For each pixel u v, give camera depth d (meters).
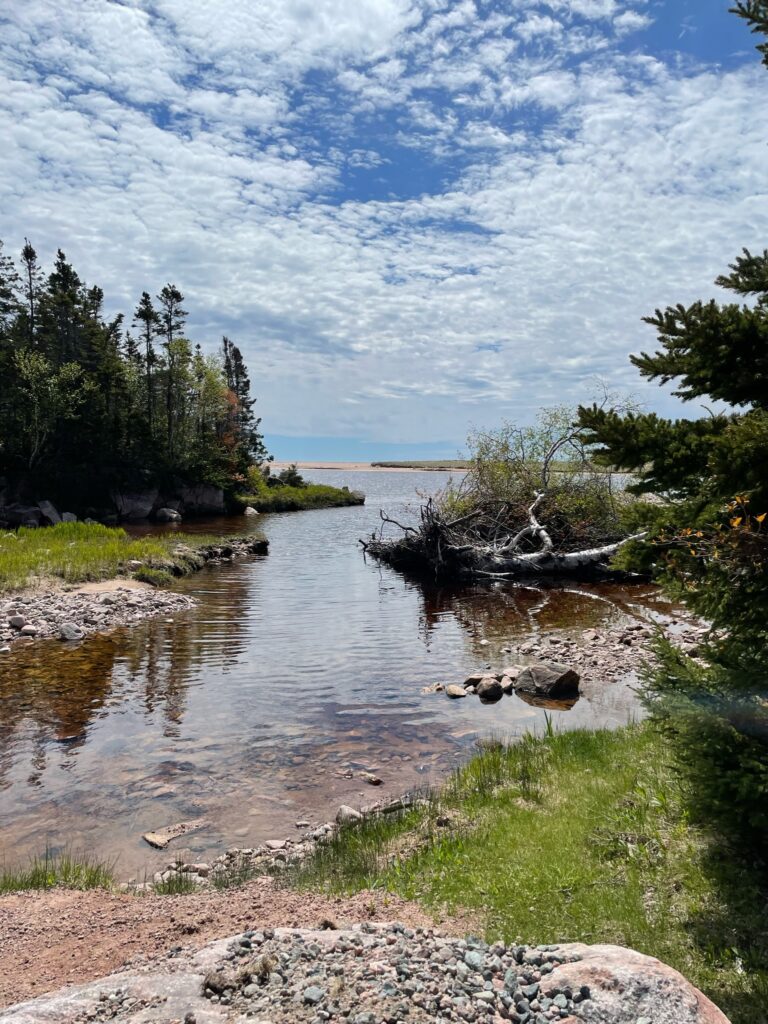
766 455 4.54
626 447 5.44
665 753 8.15
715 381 5.25
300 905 5.65
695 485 5.43
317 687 13.15
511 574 27.42
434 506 29.86
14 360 59.91
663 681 5.67
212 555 33.12
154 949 4.90
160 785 8.92
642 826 6.39
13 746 10.18
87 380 62.78
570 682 12.62
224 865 6.96
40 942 5.10
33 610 19.20
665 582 5.24
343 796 8.60
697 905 5.14
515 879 5.80
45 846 7.43
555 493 28.97
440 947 4.16
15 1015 3.29
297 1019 3.22
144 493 61.94
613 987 3.50
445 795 8.21
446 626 18.81
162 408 73.94
